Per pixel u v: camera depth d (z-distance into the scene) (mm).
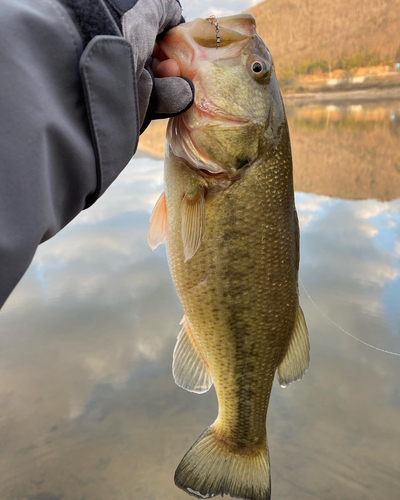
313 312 611
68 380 523
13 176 131
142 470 431
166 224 286
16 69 133
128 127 170
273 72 275
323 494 413
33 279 735
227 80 256
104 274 740
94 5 155
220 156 260
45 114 139
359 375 525
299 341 324
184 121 255
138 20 185
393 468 426
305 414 488
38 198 137
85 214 993
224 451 323
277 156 277
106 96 159
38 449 450
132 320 620
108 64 157
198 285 284
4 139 130
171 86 218
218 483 315
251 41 262
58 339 580
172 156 271
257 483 319
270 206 278
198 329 298
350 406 490
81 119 157
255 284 287
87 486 415
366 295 616
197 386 315
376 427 465
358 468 429
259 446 330
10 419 478
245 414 323
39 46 141
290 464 441
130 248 826
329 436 462
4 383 518
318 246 764
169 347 569
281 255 291
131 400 499
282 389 523
